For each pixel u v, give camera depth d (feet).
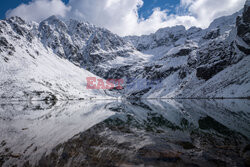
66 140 51.49
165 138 51.70
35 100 506.89
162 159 32.58
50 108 233.76
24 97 498.69
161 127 73.56
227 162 30.01
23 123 92.48
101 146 43.47
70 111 181.57
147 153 36.50
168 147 41.16
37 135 60.39
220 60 530.27
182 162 30.63
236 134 54.19
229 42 567.18
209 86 461.78
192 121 89.86
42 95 552.00
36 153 39.55
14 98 474.08
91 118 113.80
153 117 114.11
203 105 211.20
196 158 32.53
